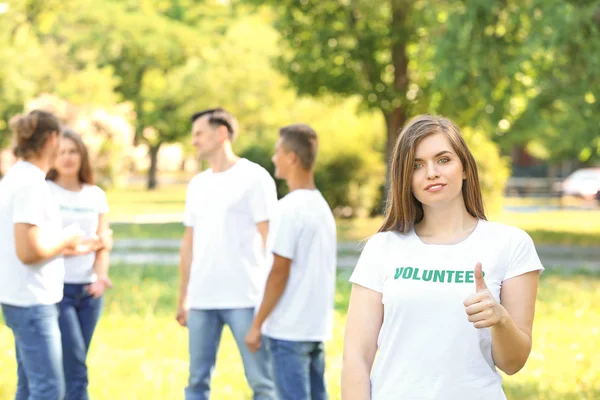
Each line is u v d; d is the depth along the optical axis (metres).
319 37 27.02
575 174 51.22
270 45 38.72
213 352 6.95
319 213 6.30
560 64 20.02
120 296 14.97
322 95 28.33
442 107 25.50
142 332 12.14
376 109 27.86
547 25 19.05
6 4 38.72
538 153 57.19
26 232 6.01
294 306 6.23
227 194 6.88
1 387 9.11
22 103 35.84
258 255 6.93
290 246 6.18
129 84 56.94
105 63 55.19
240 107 35.34
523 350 3.45
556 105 25.55
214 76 37.66
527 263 3.62
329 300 6.38
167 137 59.53
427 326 3.57
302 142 6.34
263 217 6.90
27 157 6.18
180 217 36.28
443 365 3.52
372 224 29.17
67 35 52.66
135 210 41.25
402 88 27.25
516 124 27.53
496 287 3.58
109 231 7.34
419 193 3.71
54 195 7.12
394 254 3.72
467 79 21.05
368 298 3.74
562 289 16.06
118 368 10.02
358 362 3.69
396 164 3.75
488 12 20.27
